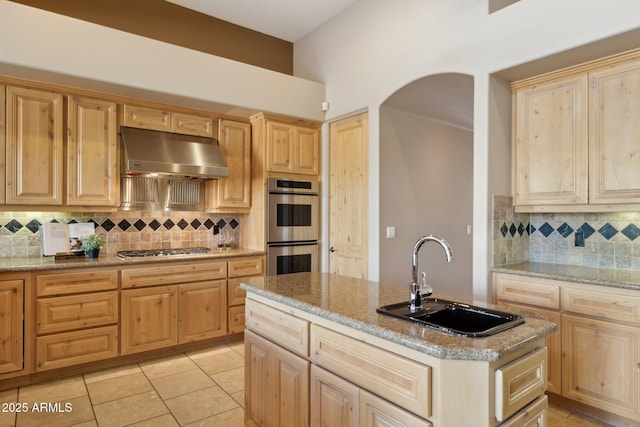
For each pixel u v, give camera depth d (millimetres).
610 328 2348
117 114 3477
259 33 4621
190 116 3867
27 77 3004
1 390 2807
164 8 3959
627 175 2500
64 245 3320
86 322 3070
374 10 3799
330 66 4332
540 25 2580
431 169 4359
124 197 3715
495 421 1247
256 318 2152
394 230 3924
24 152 3023
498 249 2984
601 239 2945
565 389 2547
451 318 1777
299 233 4309
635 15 2180
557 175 2836
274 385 1995
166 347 3506
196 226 4266
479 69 2926
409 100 3801
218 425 2387
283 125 4227
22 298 2822
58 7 3414
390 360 1382
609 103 2578
